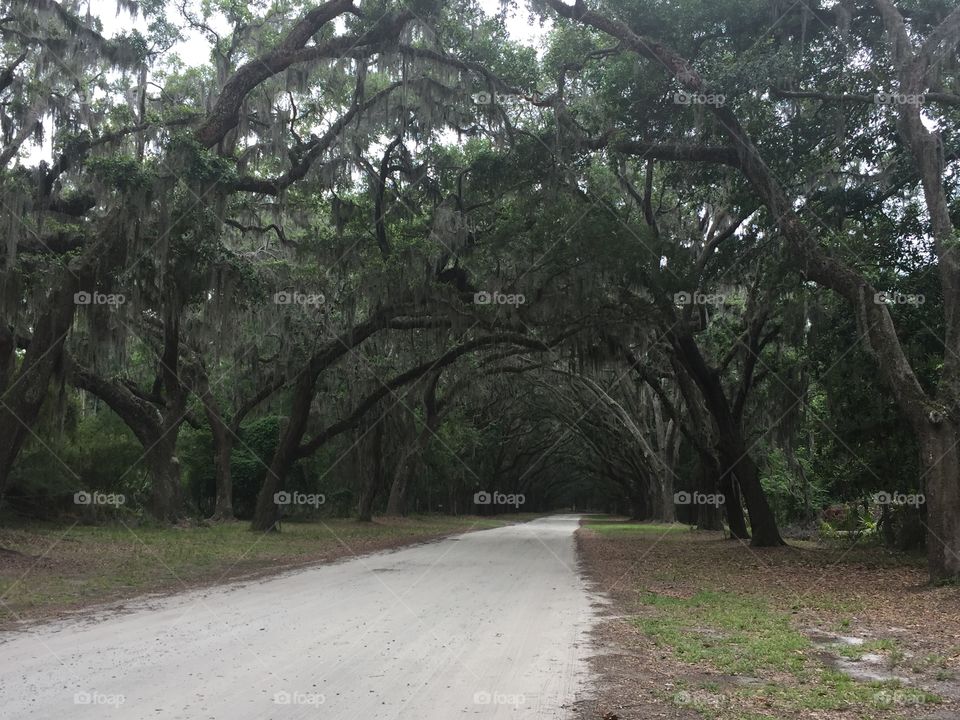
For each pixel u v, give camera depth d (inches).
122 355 881.5
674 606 443.8
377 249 989.8
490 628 359.6
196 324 1115.9
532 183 858.8
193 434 1534.2
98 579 541.6
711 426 1215.6
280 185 863.7
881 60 709.3
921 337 735.7
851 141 765.9
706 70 696.4
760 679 267.9
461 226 892.0
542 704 232.8
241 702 231.8
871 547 938.7
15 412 658.2
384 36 794.2
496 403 1999.3
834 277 615.8
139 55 807.1
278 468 1122.0
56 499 1095.6
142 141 824.9
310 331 1103.6
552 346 981.8
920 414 539.8
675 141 780.0
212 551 784.3
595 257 775.1
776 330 912.9
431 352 1177.4
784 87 688.4
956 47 638.5
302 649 308.8
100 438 1242.6
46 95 747.4
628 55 773.3
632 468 2253.9
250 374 1301.7
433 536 1192.2
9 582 514.0
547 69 871.1
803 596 497.7
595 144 821.9
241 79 783.7
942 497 526.0
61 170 765.3
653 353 1120.2
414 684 254.8
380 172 963.3
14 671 269.6
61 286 684.1
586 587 530.0
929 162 575.2
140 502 1295.5
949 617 404.2
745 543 1011.9
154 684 252.1
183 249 778.8
